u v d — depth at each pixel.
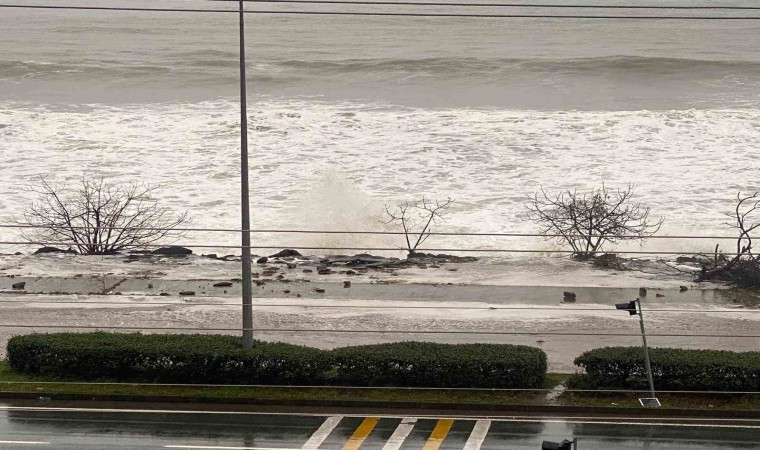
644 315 25.52
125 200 35.97
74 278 28.89
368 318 25.28
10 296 27.23
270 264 30.55
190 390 20.05
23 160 41.06
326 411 19.19
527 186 37.88
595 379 20.08
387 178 39.00
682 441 17.47
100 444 17.33
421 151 42.62
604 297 27.14
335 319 25.22
